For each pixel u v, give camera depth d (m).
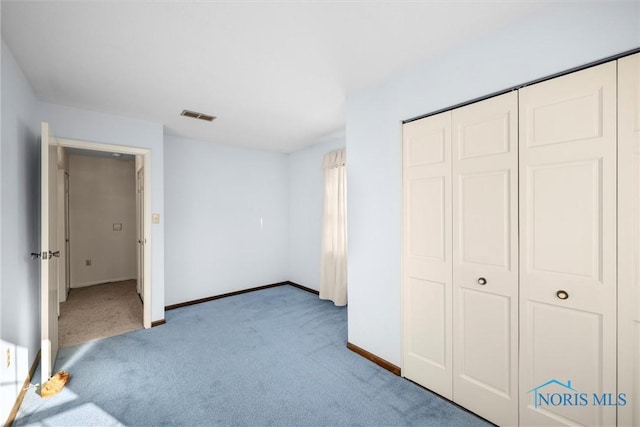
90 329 3.20
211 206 4.39
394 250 2.31
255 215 4.89
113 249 5.46
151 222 3.30
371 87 2.48
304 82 2.40
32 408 1.88
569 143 1.47
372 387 2.13
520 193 1.64
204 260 4.30
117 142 3.10
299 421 1.77
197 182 4.25
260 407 1.90
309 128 3.69
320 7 1.52
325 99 2.76
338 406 1.91
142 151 3.25
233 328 3.25
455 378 1.95
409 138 2.23
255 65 2.12
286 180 5.30
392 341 2.34
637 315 1.30
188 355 2.61
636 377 1.30
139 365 2.43
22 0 1.41
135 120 3.22
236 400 1.97
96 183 5.29
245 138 4.18
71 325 3.31
